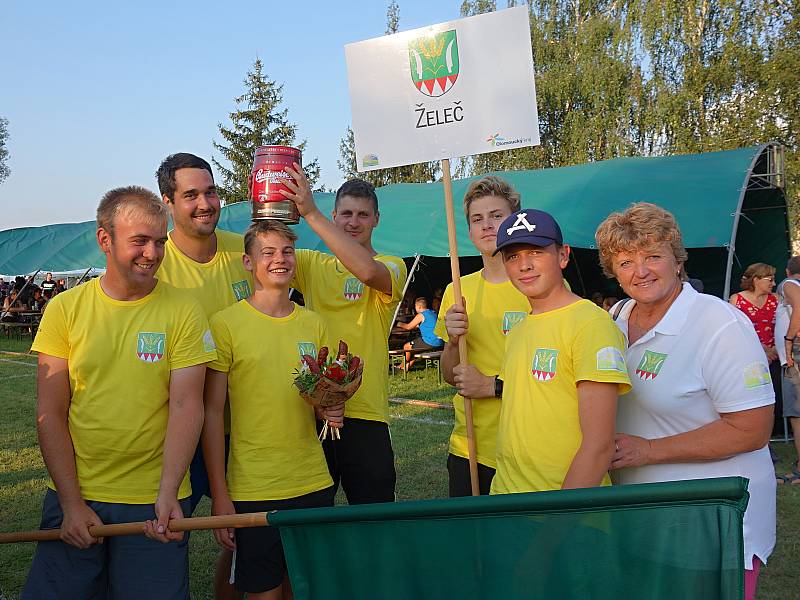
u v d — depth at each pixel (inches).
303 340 117.3
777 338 238.1
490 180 123.6
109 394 101.2
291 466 113.3
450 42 121.1
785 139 800.9
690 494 68.8
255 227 116.6
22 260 859.4
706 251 448.8
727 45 844.6
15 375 496.1
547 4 1069.1
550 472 90.0
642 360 92.5
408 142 124.5
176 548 102.7
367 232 140.8
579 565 72.7
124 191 100.0
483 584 75.7
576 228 404.2
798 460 232.4
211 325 115.7
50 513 104.7
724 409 86.5
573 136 971.3
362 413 135.5
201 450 129.4
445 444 277.1
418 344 467.8
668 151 916.6
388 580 79.1
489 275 125.6
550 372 91.0
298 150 119.3
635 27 947.3
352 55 127.2
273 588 113.3
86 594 102.0
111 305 102.7
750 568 87.8
